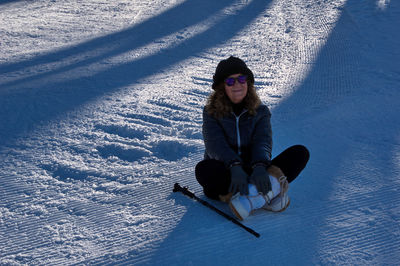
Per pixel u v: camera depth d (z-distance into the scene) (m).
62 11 10.20
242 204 2.35
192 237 2.31
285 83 5.30
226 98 2.53
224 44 7.54
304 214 2.51
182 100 4.73
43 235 2.40
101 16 9.70
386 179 2.89
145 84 5.37
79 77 5.62
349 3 10.08
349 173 3.00
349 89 4.92
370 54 6.36
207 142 2.56
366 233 2.30
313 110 4.31
